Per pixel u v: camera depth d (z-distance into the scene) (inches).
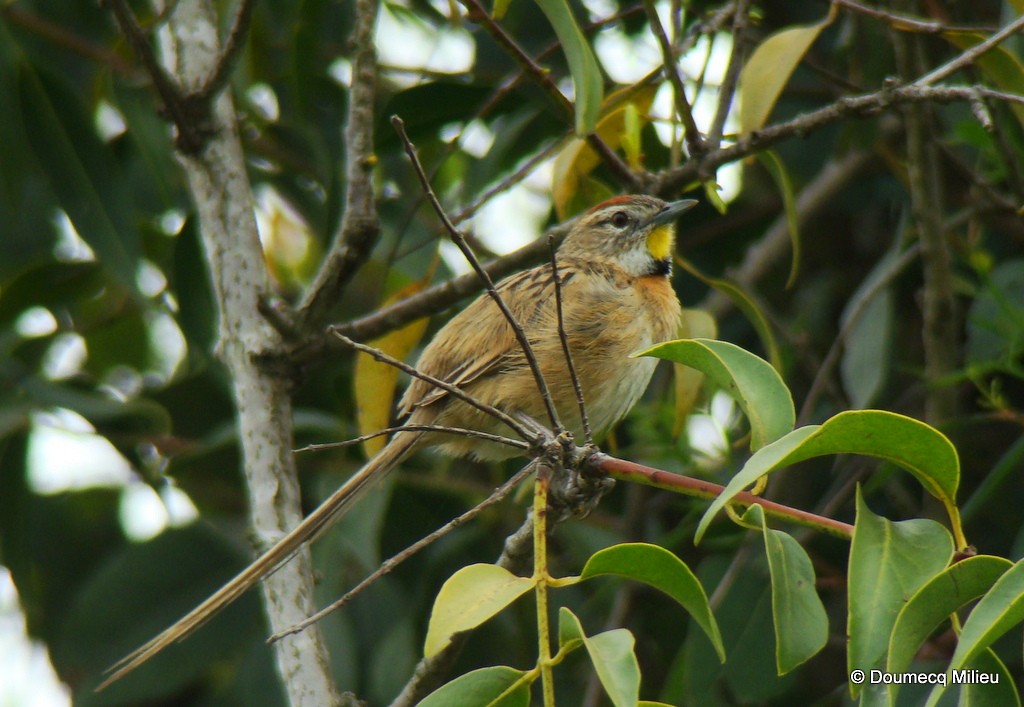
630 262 440.5
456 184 549.0
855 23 463.5
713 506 209.6
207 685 492.7
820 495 482.3
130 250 422.6
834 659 465.4
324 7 426.6
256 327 353.4
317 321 349.7
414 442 364.2
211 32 378.3
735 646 414.9
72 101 424.2
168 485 467.2
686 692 413.7
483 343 404.8
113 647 455.2
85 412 444.5
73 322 535.2
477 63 498.6
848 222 546.0
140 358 559.5
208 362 440.8
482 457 419.5
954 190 524.1
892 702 207.9
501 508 475.2
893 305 479.8
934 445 216.8
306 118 441.7
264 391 349.1
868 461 437.1
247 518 496.7
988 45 333.7
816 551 458.6
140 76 444.5
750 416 237.8
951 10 506.0
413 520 476.7
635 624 475.8
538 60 408.8
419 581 473.4
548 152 402.3
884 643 208.2
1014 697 222.1
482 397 402.3
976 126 407.5
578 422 412.2
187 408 495.5
